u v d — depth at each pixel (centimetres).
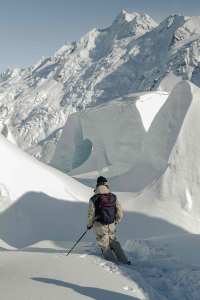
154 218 2819
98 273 897
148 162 4050
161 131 3853
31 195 2650
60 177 3083
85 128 7519
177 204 2995
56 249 1802
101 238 1073
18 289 764
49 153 11688
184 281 919
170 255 1208
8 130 10612
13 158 2814
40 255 1096
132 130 6581
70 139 8162
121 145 6638
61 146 8331
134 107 6656
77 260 1012
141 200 3062
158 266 1049
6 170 2698
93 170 6881
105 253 1063
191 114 3494
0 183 2611
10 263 999
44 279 832
